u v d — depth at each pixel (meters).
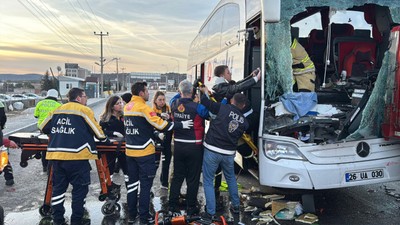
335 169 4.86
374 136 5.04
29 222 4.98
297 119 4.96
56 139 4.48
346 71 6.31
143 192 4.84
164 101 6.31
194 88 5.55
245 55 5.65
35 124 14.99
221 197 6.08
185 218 4.63
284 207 5.27
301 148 4.88
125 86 115.81
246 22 5.79
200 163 5.17
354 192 6.46
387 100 4.83
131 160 4.88
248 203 5.64
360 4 5.28
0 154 4.09
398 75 4.62
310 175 4.84
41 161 8.53
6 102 23.17
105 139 4.77
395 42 4.68
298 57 5.45
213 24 9.09
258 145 4.99
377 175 5.02
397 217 5.28
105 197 5.34
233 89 5.11
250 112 5.31
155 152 5.07
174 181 5.29
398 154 5.12
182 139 5.11
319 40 6.68
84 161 4.57
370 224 5.01
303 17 6.64
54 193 4.60
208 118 5.11
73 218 4.61
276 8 4.52
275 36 4.94
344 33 6.65
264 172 4.93
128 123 4.81
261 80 4.91
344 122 4.87
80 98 4.67
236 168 7.30
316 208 5.64
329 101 5.91
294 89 5.54
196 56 12.86
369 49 6.38
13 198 6.04
